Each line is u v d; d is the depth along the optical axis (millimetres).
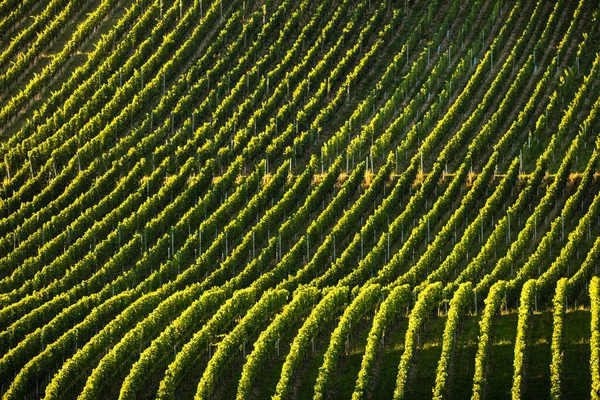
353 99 144625
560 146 132500
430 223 120500
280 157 134375
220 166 132250
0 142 137875
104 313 105688
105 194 128250
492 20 156125
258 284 111500
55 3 158625
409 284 109875
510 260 111938
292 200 125312
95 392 92875
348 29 154375
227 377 96875
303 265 118312
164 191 126188
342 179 129375
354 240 117250
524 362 94688
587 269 108000
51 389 92875
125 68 147375
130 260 118375
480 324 98625
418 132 134750
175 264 116000
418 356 97938
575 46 153000
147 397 95125
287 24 154875
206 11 160000
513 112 140500
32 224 121812
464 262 116250
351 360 98250
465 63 148250
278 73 147000
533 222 117500
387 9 161250
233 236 120375
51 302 107438
